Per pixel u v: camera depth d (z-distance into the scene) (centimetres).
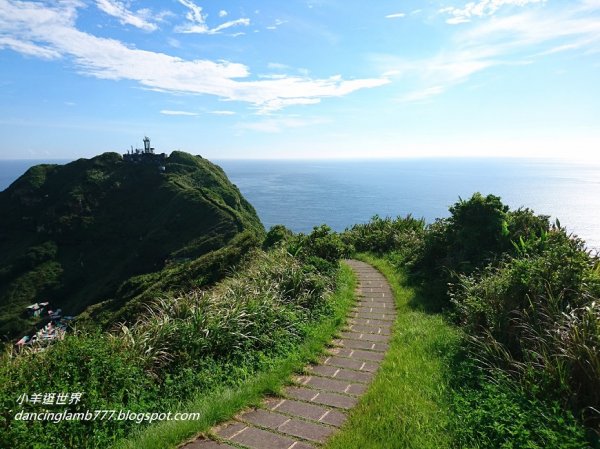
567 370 345
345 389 422
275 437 331
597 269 509
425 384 405
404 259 1116
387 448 300
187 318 571
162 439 325
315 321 654
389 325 649
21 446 320
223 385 451
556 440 274
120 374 424
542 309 444
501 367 406
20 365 421
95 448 337
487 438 299
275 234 1722
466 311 534
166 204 6431
